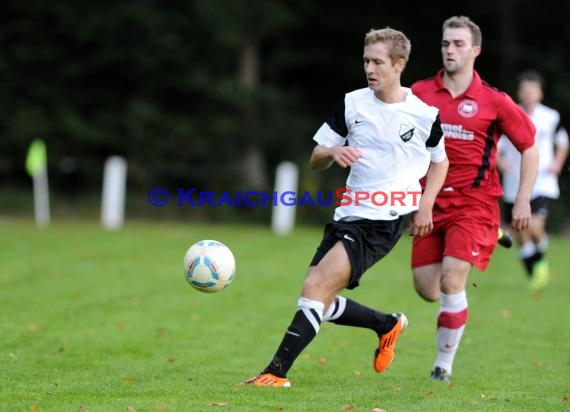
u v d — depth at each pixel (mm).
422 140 22688
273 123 95312
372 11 102438
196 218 89750
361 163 22656
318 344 30578
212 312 36125
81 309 35719
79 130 93438
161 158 94188
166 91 97625
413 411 20125
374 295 42094
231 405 19922
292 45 103438
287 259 55500
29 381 22688
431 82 26062
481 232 25328
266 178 96938
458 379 25031
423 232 23391
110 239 65125
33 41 95000
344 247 22172
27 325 31703
